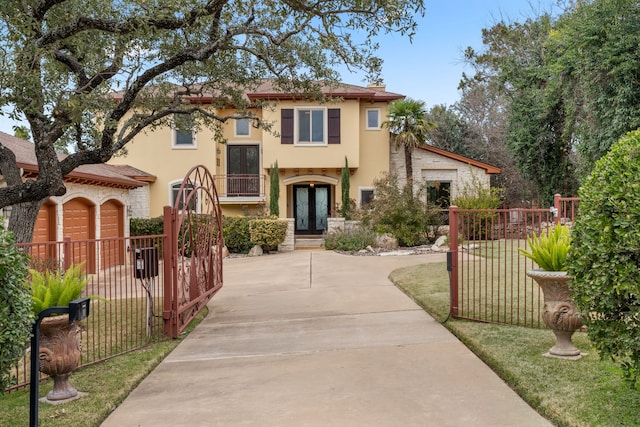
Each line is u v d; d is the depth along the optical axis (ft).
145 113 31.99
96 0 22.43
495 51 86.43
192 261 26.12
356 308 27.22
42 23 21.18
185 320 24.30
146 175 66.39
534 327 20.61
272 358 18.60
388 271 40.55
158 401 14.61
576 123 57.36
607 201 11.53
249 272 44.75
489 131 100.01
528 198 96.07
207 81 33.40
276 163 67.82
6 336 9.53
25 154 38.17
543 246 16.43
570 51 50.85
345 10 22.39
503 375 15.17
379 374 15.94
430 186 65.41
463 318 22.61
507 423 11.94
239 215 70.85
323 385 15.17
